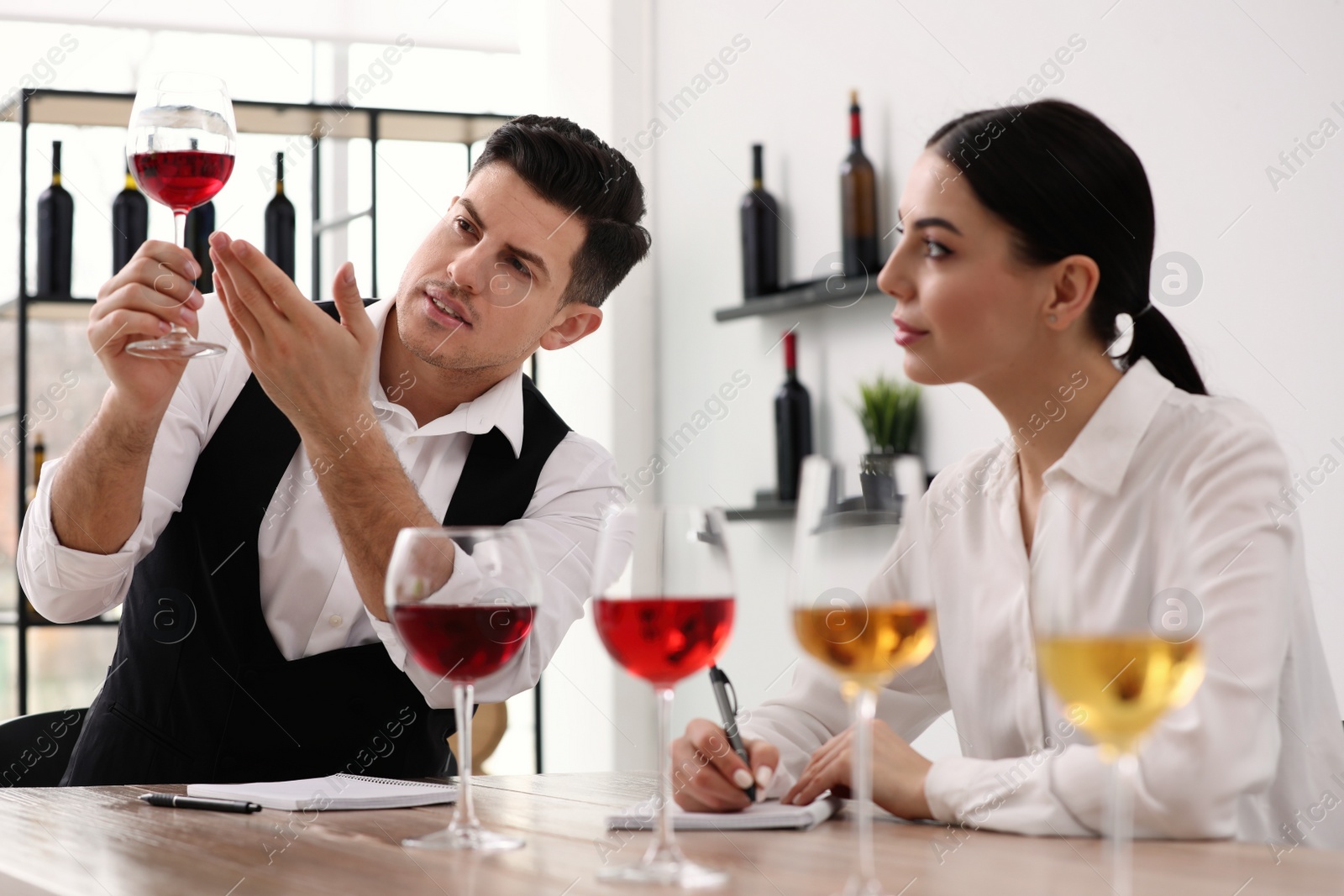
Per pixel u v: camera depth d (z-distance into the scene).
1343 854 0.84
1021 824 0.95
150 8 3.70
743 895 0.71
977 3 2.82
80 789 1.26
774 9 3.48
